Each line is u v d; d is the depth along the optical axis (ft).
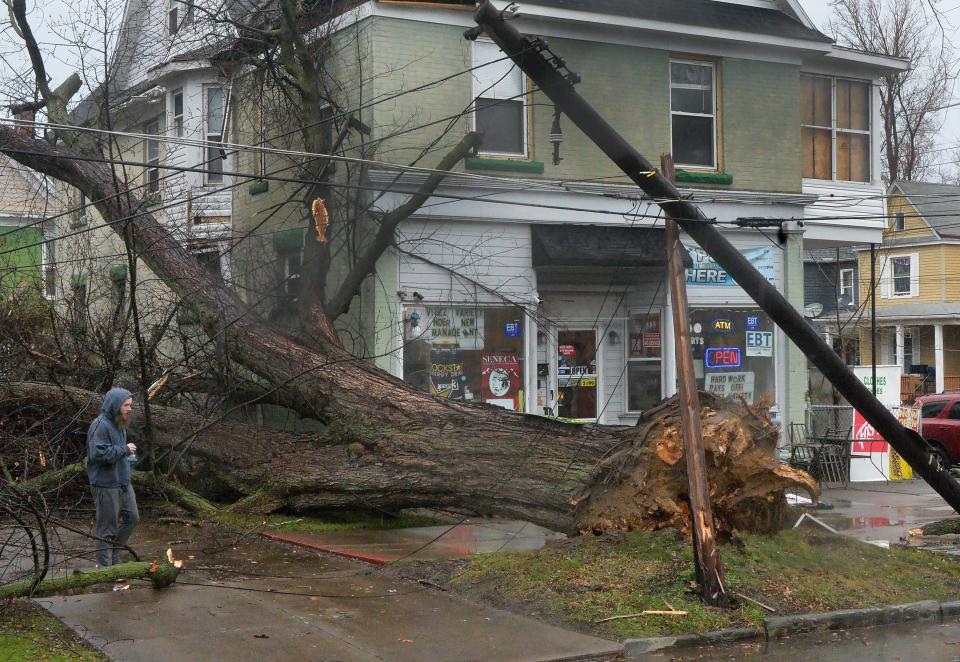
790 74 63.41
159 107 70.54
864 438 61.57
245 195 62.49
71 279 59.98
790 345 62.80
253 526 39.06
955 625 27.86
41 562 29.91
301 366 43.34
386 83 52.19
